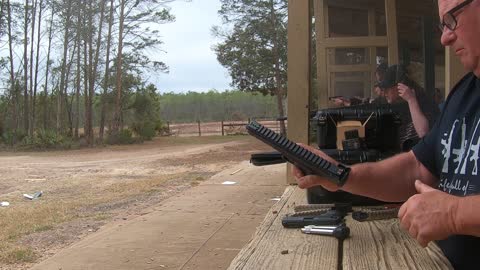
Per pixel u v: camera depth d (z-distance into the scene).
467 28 1.47
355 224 2.45
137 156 22.12
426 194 1.31
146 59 36.50
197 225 5.68
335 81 5.43
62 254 5.11
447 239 1.63
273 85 32.56
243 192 7.33
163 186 10.51
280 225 2.50
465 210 1.21
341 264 1.84
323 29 5.53
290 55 4.18
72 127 37.19
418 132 3.11
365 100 4.91
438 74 4.55
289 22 4.18
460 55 1.52
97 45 33.22
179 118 63.38
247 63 31.53
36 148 29.61
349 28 5.49
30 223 7.06
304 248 2.08
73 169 16.42
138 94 38.94
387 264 1.81
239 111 60.16
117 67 34.28
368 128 2.93
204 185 8.23
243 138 34.66
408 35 5.14
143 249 4.96
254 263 1.90
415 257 1.87
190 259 4.56
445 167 1.63
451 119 1.64
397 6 5.18
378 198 1.84
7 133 32.66
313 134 4.17
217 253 4.70
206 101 64.00
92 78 32.78
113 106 36.84
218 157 18.73
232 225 5.58
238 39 31.52
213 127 47.97
